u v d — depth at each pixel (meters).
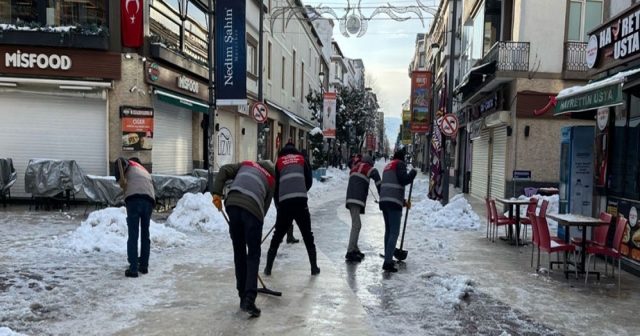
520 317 4.85
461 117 23.50
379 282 6.05
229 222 4.83
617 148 7.54
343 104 37.97
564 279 6.41
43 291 5.16
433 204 13.04
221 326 4.37
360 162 7.43
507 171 14.83
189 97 15.37
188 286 5.58
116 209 8.25
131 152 12.47
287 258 7.29
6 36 11.79
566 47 13.94
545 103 14.05
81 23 12.37
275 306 4.99
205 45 17.67
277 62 27.64
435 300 5.35
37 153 12.49
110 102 12.45
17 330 4.11
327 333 4.29
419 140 63.12
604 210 7.82
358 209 7.28
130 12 12.32
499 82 14.90
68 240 7.46
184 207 9.70
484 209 15.26
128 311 4.69
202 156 17.06
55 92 12.24
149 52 12.90
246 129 22.23
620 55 7.43
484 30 17.33
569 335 4.39
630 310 5.14
